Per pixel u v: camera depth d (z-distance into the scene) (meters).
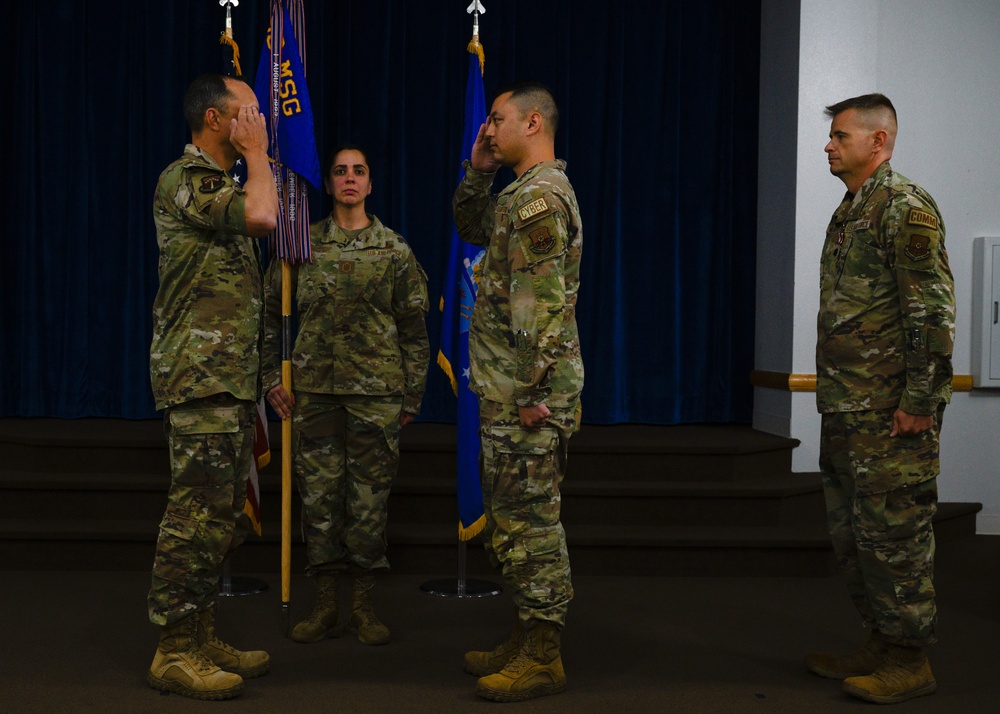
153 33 5.30
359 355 3.34
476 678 2.93
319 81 5.32
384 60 5.40
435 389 5.46
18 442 4.53
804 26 5.02
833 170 2.99
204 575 2.74
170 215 2.73
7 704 2.63
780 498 4.45
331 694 2.76
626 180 5.57
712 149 5.57
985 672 3.05
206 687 2.68
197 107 2.76
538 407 2.66
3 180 5.34
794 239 5.02
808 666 3.02
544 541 2.76
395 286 3.40
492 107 2.89
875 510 2.79
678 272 5.56
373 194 5.45
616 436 5.02
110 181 5.37
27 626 3.35
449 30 5.43
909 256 2.73
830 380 2.90
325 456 3.34
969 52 5.06
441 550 4.20
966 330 5.08
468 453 3.87
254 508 3.94
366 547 3.35
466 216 3.16
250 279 2.81
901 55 5.06
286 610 3.32
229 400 2.72
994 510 5.09
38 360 5.38
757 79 5.55
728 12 5.57
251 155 2.67
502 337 2.79
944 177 5.07
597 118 5.51
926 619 2.78
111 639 3.22
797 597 3.90
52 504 4.30
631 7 5.53
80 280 5.38
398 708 2.66
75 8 5.33
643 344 5.59
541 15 5.48
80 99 5.35
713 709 2.70
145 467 4.50
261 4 5.38
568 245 2.75
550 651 2.78
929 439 2.79
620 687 2.86
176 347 2.69
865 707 2.73
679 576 4.23
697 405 5.61
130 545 4.12
